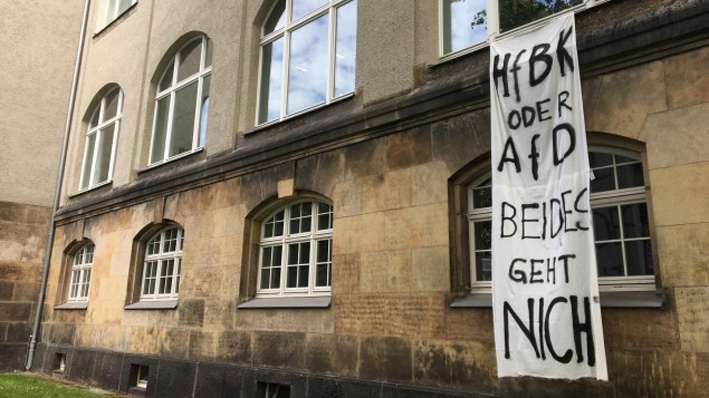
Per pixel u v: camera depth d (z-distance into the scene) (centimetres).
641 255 538
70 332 1323
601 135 567
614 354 509
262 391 820
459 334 616
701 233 485
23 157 1510
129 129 1323
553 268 520
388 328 682
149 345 1056
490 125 637
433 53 748
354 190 765
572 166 532
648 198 531
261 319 852
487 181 670
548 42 584
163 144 1260
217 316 930
